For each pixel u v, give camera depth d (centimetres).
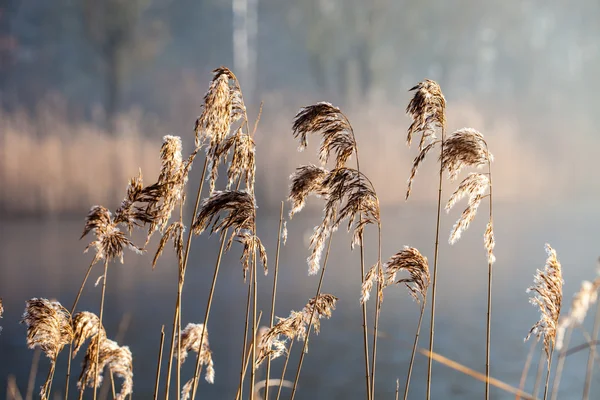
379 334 564
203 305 2011
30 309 546
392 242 3159
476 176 551
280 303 2030
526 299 2088
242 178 543
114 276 2439
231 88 522
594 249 2936
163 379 1396
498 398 1339
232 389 1342
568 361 1555
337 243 3216
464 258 2822
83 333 560
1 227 3347
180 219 540
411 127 545
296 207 554
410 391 1378
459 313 1941
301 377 1446
